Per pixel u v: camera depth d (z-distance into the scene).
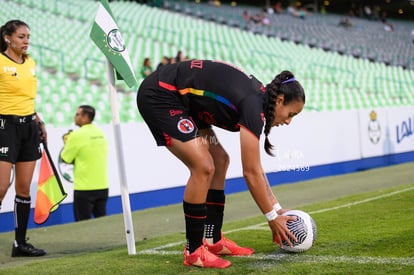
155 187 9.24
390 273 3.54
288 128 11.18
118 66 4.54
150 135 9.23
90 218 7.84
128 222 4.66
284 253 4.30
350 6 48.28
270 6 43.66
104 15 4.57
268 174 10.77
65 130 8.28
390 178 10.71
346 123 12.48
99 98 13.97
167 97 3.83
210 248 4.30
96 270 4.09
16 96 5.02
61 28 20.14
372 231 5.00
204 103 3.81
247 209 7.98
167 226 6.86
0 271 4.36
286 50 26.52
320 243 4.60
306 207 7.11
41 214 5.43
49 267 4.38
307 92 18.47
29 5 21.80
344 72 23.92
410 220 5.48
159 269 3.97
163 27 25.53
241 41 26.14
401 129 13.92
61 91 13.70
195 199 3.87
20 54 5.09
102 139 7.90
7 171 4.99
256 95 3.70
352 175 11.70
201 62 3.87
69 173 8.33
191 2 36.12
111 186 8.70
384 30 40.03
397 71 27.08
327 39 33.03
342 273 3.59
